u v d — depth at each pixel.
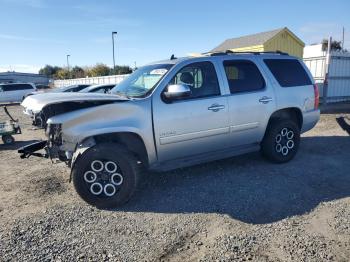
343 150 7.09
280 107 5.91
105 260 3.32
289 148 6.15
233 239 3.61
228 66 5.54
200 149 5.24
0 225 4.10
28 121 15.79
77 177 4.44
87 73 66.12
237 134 5.52
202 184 5.24
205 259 3.28
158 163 4.98
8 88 32.12
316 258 3.23
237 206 4.43
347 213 4.14
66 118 4.45
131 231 3.88
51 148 4.67
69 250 3.51
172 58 5.75
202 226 3.93
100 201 4.48
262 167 5.95
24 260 3.35
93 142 4.61
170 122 4.86
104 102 4.63
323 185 5.09
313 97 6.39
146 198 4.80
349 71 17.23
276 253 3.33
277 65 6.10
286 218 4.05
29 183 5.61
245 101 5.50
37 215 4.35
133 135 4.76
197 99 5.10
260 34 20.55
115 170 4.51
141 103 4.73
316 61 16.66
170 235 3.76
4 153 8.66
